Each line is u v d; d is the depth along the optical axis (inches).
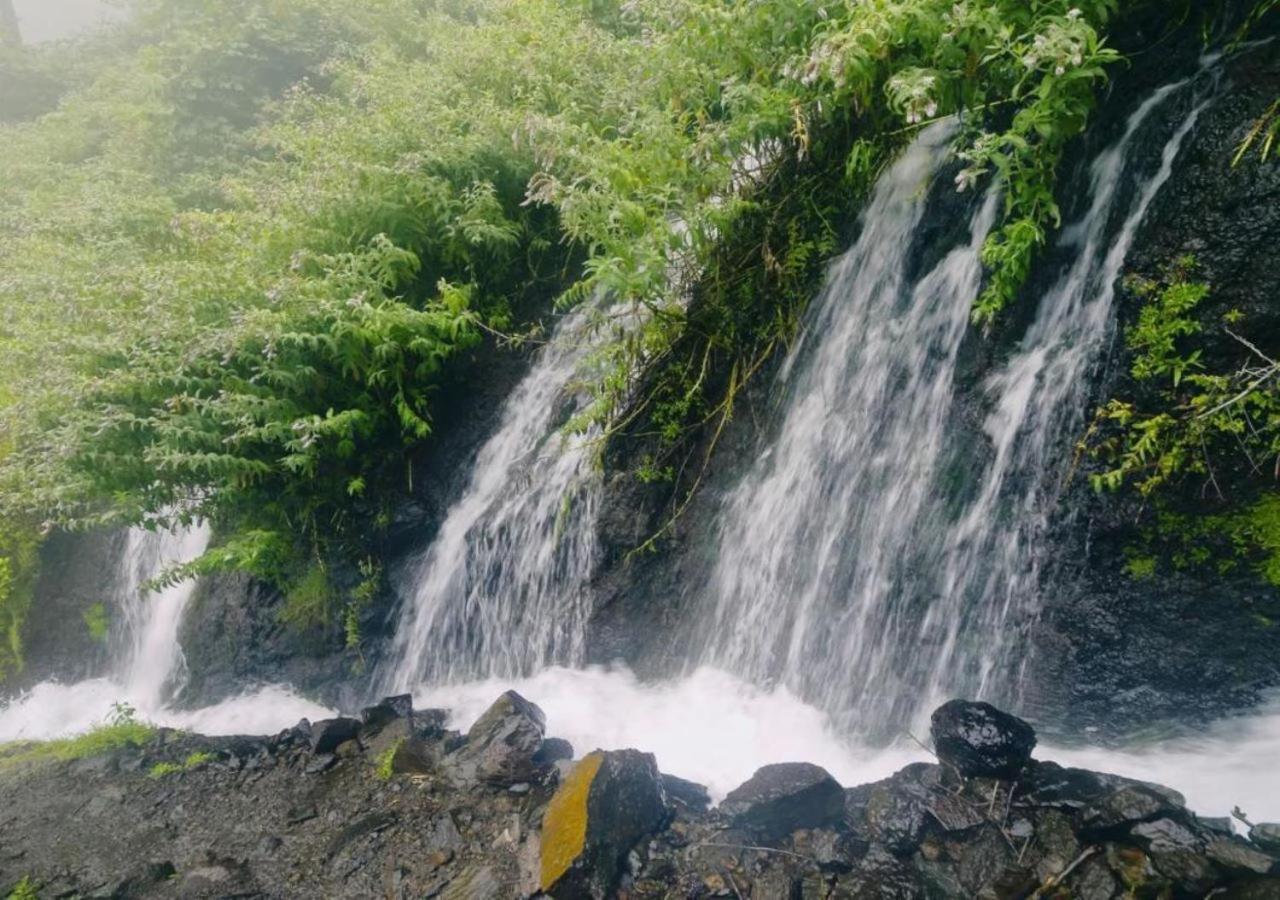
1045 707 137.6
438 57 288.8
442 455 232.4
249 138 344.8
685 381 194.2
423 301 233.8
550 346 230.5
